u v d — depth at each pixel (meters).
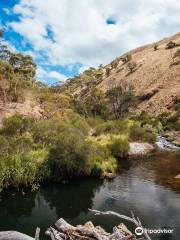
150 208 17.02
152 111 87.88
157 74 113.19
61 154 22.41
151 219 15.35
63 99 53.38
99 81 152.12
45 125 30.23
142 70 126.38
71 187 21.09
